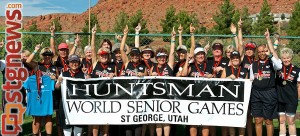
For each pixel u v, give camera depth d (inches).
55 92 310.7
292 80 294.5
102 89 302.7
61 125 303.6
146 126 325.1
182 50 315.3
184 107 303.7
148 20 5487.2
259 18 2297.0
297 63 514.0
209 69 305.6
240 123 301.0
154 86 303.6
